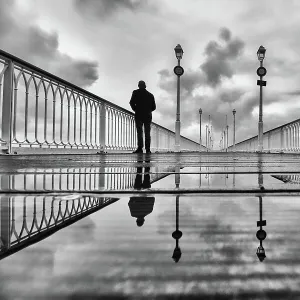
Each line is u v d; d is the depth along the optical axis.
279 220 0.69
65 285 0.33
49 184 1.55
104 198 1.07
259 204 0.92
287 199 1.03
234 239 0.52
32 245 0.49
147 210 0.83
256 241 0.51
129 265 0.39
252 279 0.34
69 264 0.40
